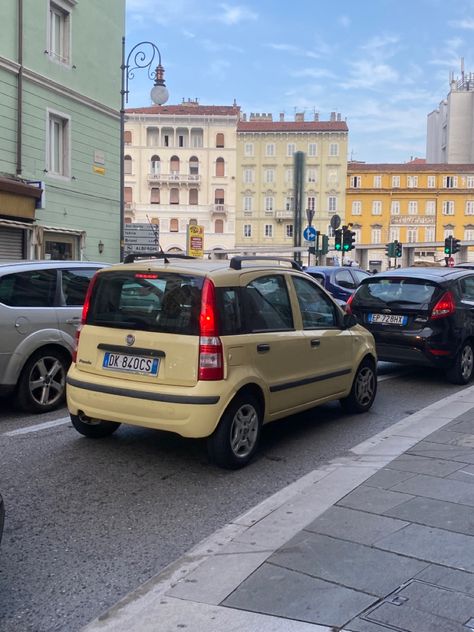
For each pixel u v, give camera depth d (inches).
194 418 189.8
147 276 206.4
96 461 212.4
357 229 3484.3
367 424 265.9
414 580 124.3
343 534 146.3
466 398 306.8
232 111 3201.3
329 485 179.8
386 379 371.6
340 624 109.7
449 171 3469.5
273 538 145.6
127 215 3152.1
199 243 745.0
